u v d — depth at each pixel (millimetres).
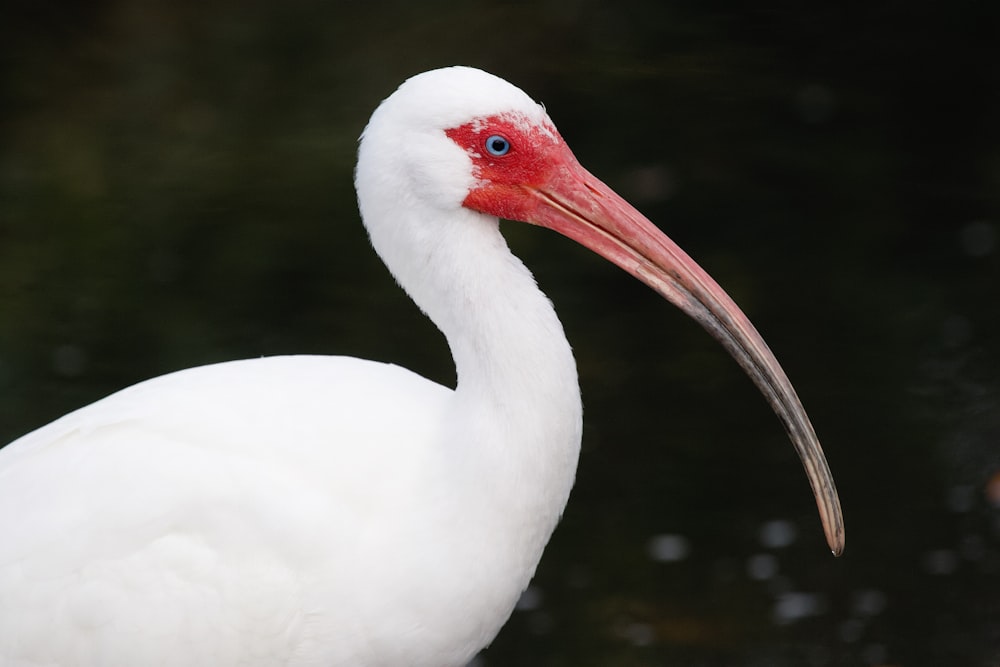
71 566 6812
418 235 6938
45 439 7105
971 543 10781
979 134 16875
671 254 7035
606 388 12789
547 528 6996
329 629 6797
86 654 6816
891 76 18125
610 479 11695
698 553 10820
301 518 6715
